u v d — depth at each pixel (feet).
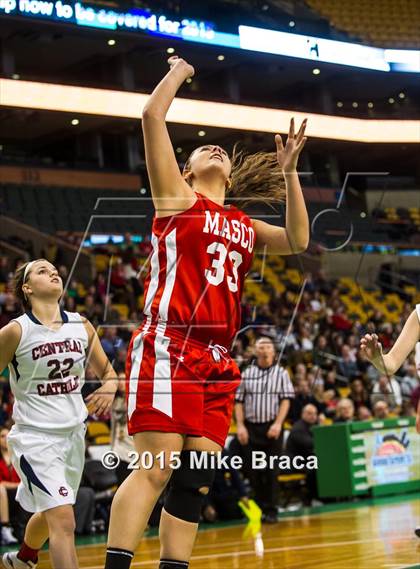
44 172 64.28
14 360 12.39
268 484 25.93
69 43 63.05
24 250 47.75
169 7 60.49
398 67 68.49
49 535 11.90
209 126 61.82
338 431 30.89
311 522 25.45
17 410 12.41
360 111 73.10
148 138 10.09
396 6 71.72
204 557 19.08
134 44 62.44
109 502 27.09
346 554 18.08
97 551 21.48
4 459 25.57
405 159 48.21
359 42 69.10
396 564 16.14
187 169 10.91
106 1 58.03
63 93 57.88
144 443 9.86
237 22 62.85
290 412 30.27
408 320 12.78
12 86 56.08
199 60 66.64
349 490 30.78
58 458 12.25
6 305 32.37
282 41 64.44
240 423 25.54
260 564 17.40
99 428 29.27
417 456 33.17
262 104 63.93
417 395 32.04
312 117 53.62
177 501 10.11
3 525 24.39
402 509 27.35
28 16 55.06
